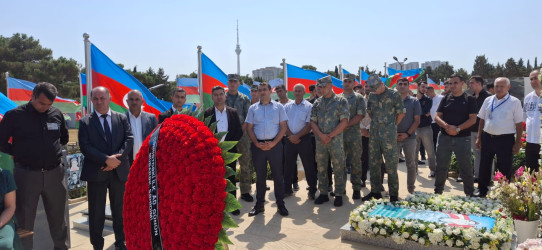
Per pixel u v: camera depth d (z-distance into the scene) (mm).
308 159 6043
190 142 2098
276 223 4941
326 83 5523
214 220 1986
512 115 5234
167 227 2043
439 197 4871
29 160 3555
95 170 3816
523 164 7238
